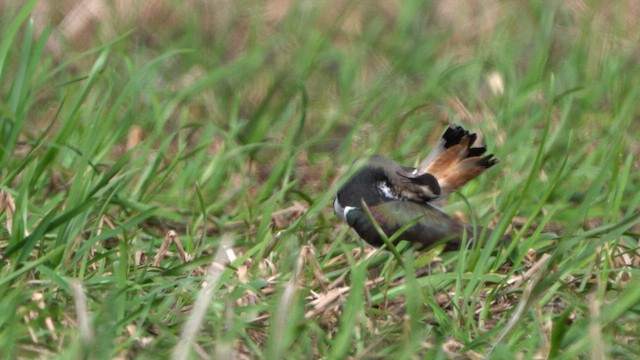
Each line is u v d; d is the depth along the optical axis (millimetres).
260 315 9359
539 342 8656
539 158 10609
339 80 16797
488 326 9555
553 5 18156
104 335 7934
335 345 8305
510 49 17594
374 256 10250
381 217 10992
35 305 8703
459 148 11344
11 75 15750
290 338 8391
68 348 8117
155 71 16438
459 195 11805
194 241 11148
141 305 9188
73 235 9805
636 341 9039
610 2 19078
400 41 18094
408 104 15430
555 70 17172
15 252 9680
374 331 8938
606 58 16734
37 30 17828
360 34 18391
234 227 11641
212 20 18797
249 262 10398
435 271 10766
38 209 10695
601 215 12008
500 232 10086
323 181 13234
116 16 18281
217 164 12750
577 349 8312
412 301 8578
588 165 12969
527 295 8773
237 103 14797
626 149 13648
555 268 9930
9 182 10883
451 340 8984
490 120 14133
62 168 12227
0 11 18500
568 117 14570
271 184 12320
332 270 10742
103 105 12148
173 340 8508
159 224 11711
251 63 16531
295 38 17891
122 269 9164
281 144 12945
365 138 14562
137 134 14156
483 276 9766
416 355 8719
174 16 18719
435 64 17266
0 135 11719
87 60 17016
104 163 12961
